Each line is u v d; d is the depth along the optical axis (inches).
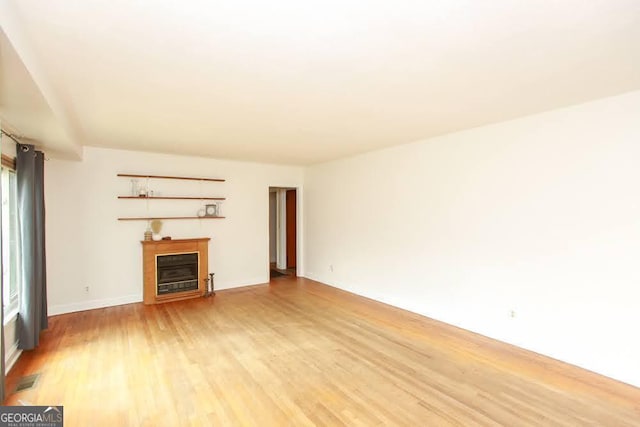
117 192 200.2
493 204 146.6
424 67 88.9
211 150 203.5
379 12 63.2
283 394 101.8
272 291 234.2
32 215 134.5
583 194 119.5
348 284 233.6
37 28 67.9
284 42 75.1
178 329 158.4
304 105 119.4
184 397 100.0
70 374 114.0
